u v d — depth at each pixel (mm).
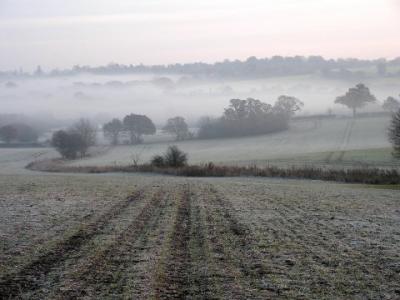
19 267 10625
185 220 17172
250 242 13523
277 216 18578
